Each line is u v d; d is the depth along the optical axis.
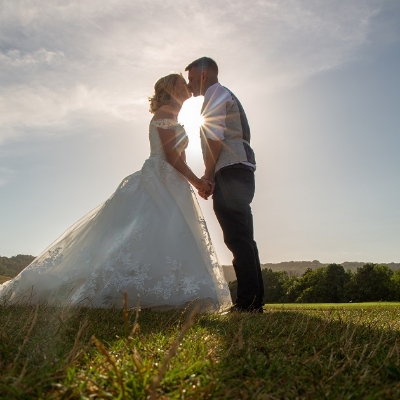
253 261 4.35
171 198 4.27
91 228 4.21
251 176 4.53
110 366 1.45
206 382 1.32
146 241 3.97
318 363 1.65
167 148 4.39
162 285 3.87
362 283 61.16
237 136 4.50
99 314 3.04
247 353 1.71
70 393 1.19
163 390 1.29
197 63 4.79
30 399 1.15
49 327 2.03
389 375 1.53
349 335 2.34
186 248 4.07
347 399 1.25
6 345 1.63
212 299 4.07
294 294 67.50
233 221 4.38
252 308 4.32
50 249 4.30
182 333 1.16
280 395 1.29
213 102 4.42
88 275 3.98
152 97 4.65
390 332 2.54
